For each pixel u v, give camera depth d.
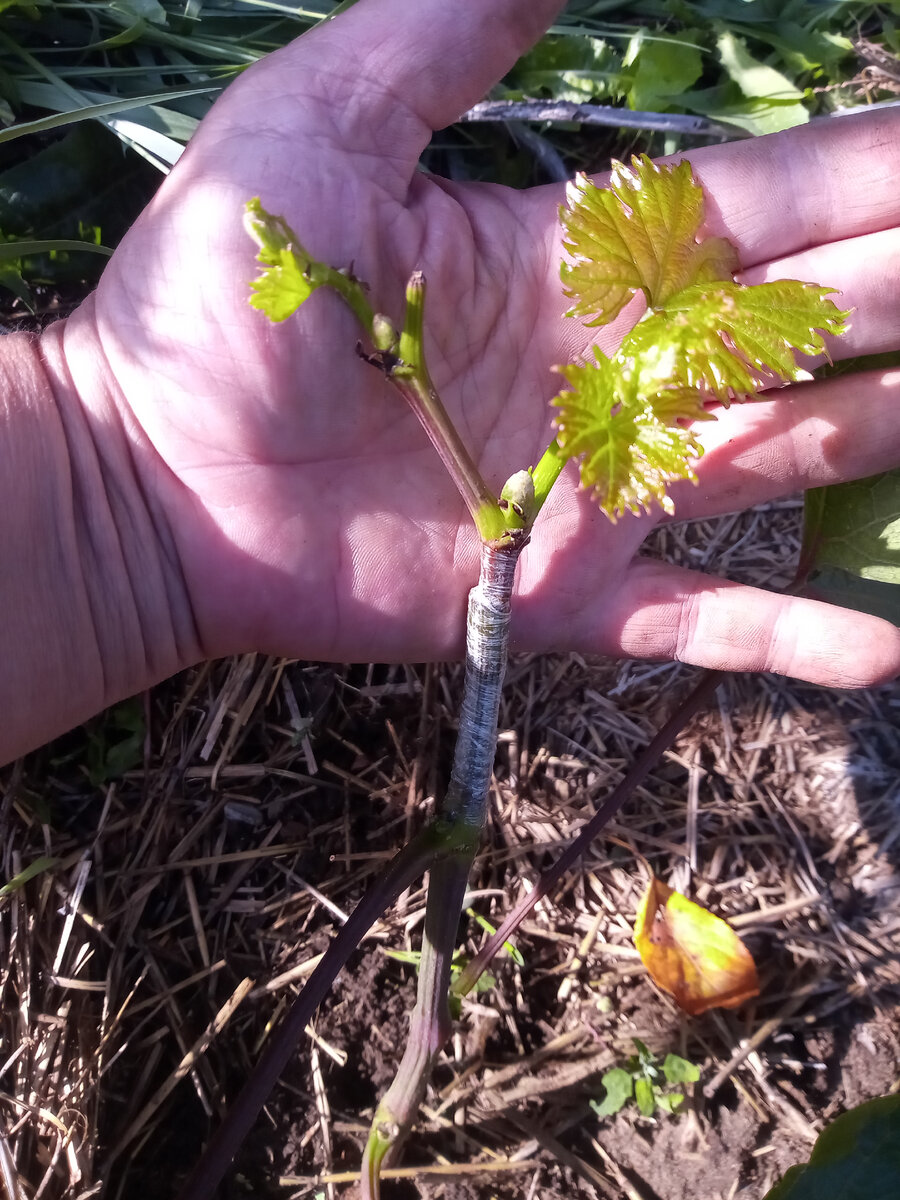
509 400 0.18
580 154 0.26
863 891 0.22
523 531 0.13
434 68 0.16
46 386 0.16
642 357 0.13
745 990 0.20
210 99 0.23
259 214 0.12
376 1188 0.18
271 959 0.20
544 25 0.16
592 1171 0.20
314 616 0.17
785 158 0.17
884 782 0.23
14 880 0.18
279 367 0.15
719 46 0.26
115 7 0.22
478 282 0.17
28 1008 0.18
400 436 0.16
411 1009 0.20
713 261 0.15
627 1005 0.21
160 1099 0.19
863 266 0.17
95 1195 0.18
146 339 0.15
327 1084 0.20
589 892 0.22
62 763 0.20
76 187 0.22
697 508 0.18
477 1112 0.20
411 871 0.15
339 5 0.23
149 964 0.20
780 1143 0.20
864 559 0.18
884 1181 0.16
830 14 0.27
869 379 0.17
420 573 0.17
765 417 0.17
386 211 0.16
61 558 0.16
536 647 0.19
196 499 0.16
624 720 0.23
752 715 0.24
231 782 0.21
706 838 0.23
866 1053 0.21
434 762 0.22
